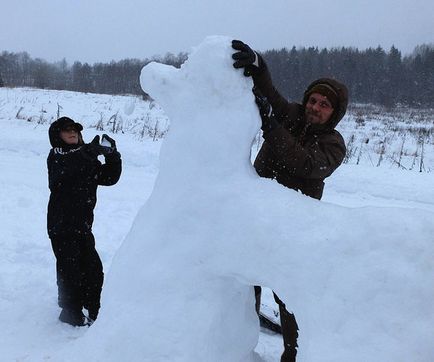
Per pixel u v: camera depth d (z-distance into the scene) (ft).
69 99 73.87
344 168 35.35
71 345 9.17
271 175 10.12
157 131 47.34
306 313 7.30
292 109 10.12
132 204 23.91
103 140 12.73
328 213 7.79
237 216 8.01
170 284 8.22
